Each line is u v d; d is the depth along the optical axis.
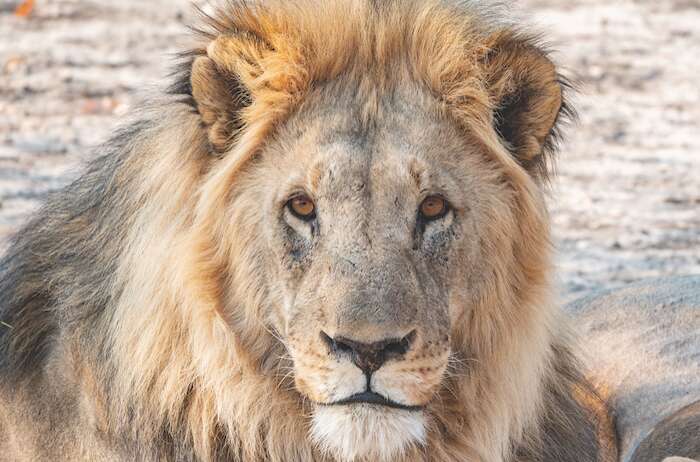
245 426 6.97
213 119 6.92
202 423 7.03
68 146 17.55
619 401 9.21
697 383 9.14
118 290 7.16
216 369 6.94
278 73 6.77
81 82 20.44
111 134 8.40
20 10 23.59
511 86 7.02
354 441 6.36
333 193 6.53
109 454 7.23
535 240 7.13
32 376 7.65
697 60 22.77
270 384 6.96
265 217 6.76
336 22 6.86
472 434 7.20
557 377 7.96
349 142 6.62
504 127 7.15
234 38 6.86
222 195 6.88
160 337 6.99
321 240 6.55
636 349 9.62
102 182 7.64
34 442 7.55
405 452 7.00
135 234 7.12
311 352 6.41
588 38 23.58
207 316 6.92
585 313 10.18
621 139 19.16
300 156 6.70
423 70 6.89
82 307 7.41
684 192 17.03
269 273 6.79
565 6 25.47
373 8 6.96
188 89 7.04
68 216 7.82
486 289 7.00
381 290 6.29
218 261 6.94
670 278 10.62
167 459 7.12
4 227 13.87
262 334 6.91
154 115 7.44
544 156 7.26
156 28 23.39
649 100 20.88
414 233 6.60
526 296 7.20
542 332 7.31
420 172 6.61
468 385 7.11
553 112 7.05
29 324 7.75
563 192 16.83
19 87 20.12
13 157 16.97
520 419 7.30
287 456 7.02
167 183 7.04
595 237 15.11
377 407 6.33
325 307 6.34
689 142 19.17
